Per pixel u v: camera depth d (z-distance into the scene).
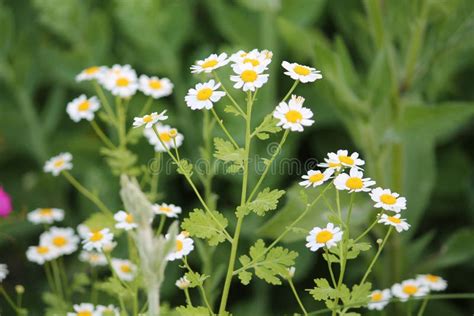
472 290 1.09
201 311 0.82
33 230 1.14
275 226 0.96
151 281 0.79
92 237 0.88
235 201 1.12
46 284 1.10
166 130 0.93
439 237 1.14
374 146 1.02
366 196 1.02
